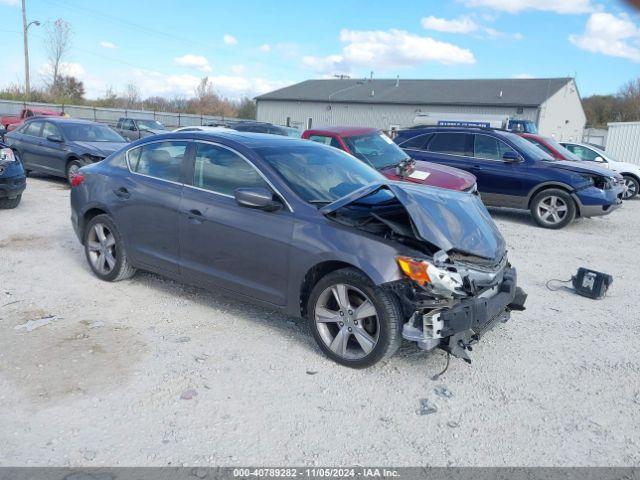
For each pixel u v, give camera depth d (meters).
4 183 8.91
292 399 3.68
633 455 3.23
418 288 3.77
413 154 11.23
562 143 17.67
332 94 53.84
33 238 7.59
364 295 3.95
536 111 42.50
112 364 4.04
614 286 6.61
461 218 4.25
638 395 3.93
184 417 3.42
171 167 5.19
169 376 3.90
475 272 4.02
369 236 3.98
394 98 49.47
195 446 3.14
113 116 45.50
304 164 4.84
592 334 5.03
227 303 5.35
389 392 3.82
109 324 4.75
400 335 3.92
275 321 4.95
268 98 56.91
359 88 54.31
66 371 3.91
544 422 3.54
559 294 6.21
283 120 56.59
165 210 5.05
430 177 7.79
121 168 5.63
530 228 10.28
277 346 4.45
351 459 3.09
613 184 10.15
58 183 12.91
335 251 4.02
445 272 3.72
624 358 4.54
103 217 5.70
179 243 5.00
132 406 3.51
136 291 5.59
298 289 4.28
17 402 3.50
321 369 4.11
